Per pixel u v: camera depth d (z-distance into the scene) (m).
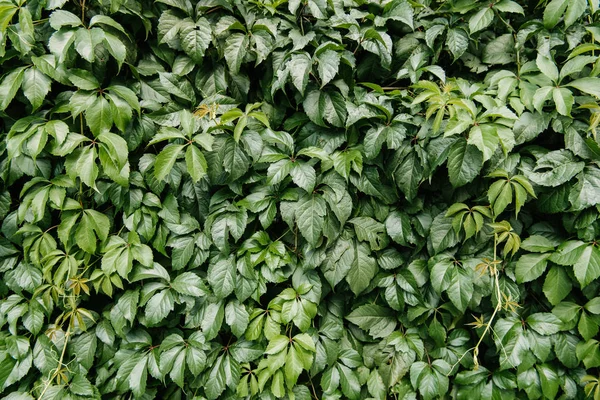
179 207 1.66
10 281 1.65
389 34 1.79
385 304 1.82
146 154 1.61
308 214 1.56
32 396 1.65
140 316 1.68
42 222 1.60
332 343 1.72
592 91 1.46
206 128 1.55
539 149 1.57
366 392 1.82
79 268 1.61
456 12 1.71
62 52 1.38
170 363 1.60
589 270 1.49
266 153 1.55
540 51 1.64
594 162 1.50
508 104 1.61
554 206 1.55
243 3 1.66
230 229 1.56
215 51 1.69
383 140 1.58
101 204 1.62
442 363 1.71
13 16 1.50
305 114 1.71
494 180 1.59
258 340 1.68
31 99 1.44
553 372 1.62
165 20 1.60
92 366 1.74
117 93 1.52
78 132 1.57
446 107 1.58
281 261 1.60
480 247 1.66
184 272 1.65
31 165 1.54
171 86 1.63
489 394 1.67
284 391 1.59
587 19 1.79
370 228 1.69
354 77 1.78
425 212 1.74
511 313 1.68
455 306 1.60
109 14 1.56
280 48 1.65
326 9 1.62
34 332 1.62
